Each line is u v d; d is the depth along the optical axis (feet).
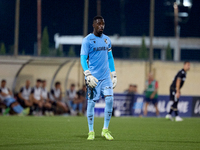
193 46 311.68
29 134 89.30
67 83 238.27
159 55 337.52
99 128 111.96
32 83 220.02
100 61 80.84
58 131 98.48
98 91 80.74
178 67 256.52
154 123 142.41
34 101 194.80
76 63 238.89
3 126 112.57
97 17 81.35
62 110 207.41
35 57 234.58
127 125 128.16
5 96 189.37
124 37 323.16
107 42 82.79
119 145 70.23
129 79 250.98
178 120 161.58
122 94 211.61
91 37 81.15
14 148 63.72
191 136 92.32
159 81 254.88
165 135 93.50
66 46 337.11
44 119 154.30
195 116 219.20
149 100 212.64
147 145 71.36
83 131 99.60
